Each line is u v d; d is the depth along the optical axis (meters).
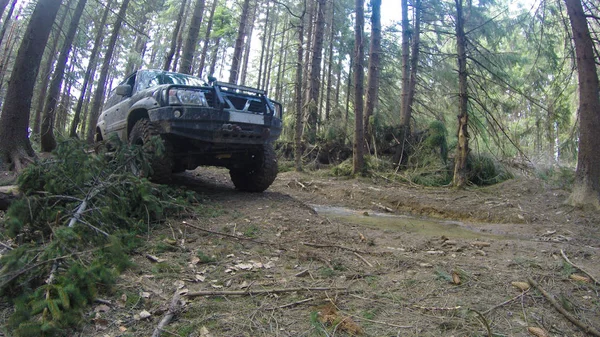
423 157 10.88
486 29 10.77
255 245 3.54
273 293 2.48
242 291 2.46
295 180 9.08
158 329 1.94
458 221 6.48
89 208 3.24
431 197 7.76
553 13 8.38
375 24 12.09
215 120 5.17
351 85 20.92
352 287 2.66
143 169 4.59
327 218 5.06
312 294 2.50
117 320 2.04
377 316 2.23
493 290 2.72
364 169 10.38
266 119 5.64
